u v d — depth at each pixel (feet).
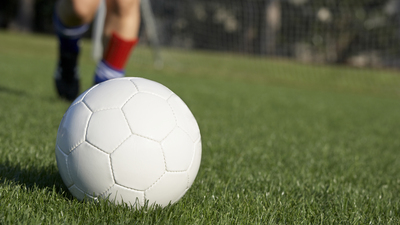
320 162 9.76
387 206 6.36
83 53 51.08
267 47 70.79
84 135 4.95
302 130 15.20
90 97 5.26
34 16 89.45
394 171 9.73
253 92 30.48
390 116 23.84
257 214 5.43
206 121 14.71
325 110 23.48
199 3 68.80
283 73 50.65
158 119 5.03
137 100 5.11
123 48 9.27
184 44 68.39
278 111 20.58
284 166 8.98
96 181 4.92
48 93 17.33
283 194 6.63
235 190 6.63
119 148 4.83
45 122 11.19
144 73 37.73
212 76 44.52
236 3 69.82
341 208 6.13
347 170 9.14
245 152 9.96
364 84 47.26
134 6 9.17
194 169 5.45
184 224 4.79
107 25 9.24
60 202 5.20
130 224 4.66
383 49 65.46
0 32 70.03
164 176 5.01
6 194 5.25
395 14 64.75
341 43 70.38
